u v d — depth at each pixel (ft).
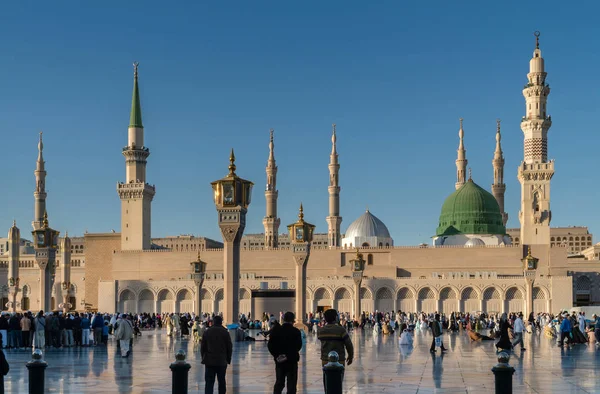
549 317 385.29
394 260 645.10
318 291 602.44
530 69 630.33
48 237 343.67
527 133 630.33
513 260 627.05
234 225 220.23
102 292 631.56
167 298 625.82
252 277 631.56
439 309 589.32
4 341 211.20
